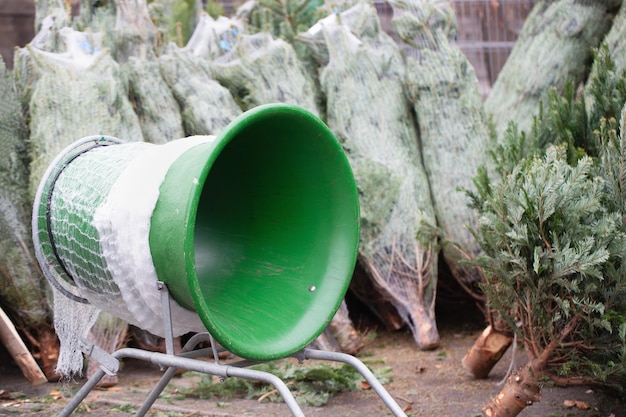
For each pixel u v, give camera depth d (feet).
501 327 13.62
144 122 16.57
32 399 13.41
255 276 9.98
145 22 17.53
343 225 9.75
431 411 12.60
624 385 11.29
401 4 18.07
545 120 13.32
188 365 8.47
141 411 10.36
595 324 10.14
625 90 12.33
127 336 15.02
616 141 10.63
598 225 10.01
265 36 17.70
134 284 8.64
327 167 9.62
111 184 9.01
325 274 9.64
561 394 13.12
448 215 16.81
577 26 18.99
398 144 17.39
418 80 17.72
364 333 17.81
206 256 10.59
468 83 17.76
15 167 14.92
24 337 15.52
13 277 14.32
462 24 25.63
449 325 18.37
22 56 16.08
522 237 10.38
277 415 12.51
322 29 17.99
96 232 8.83
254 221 10.44
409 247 16.49
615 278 10.02
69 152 10.34
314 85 18.26
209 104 16.69
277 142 9.61
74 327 10.35
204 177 7.96
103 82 15.53
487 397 13.15
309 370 13.57
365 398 13.42
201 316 7.86
